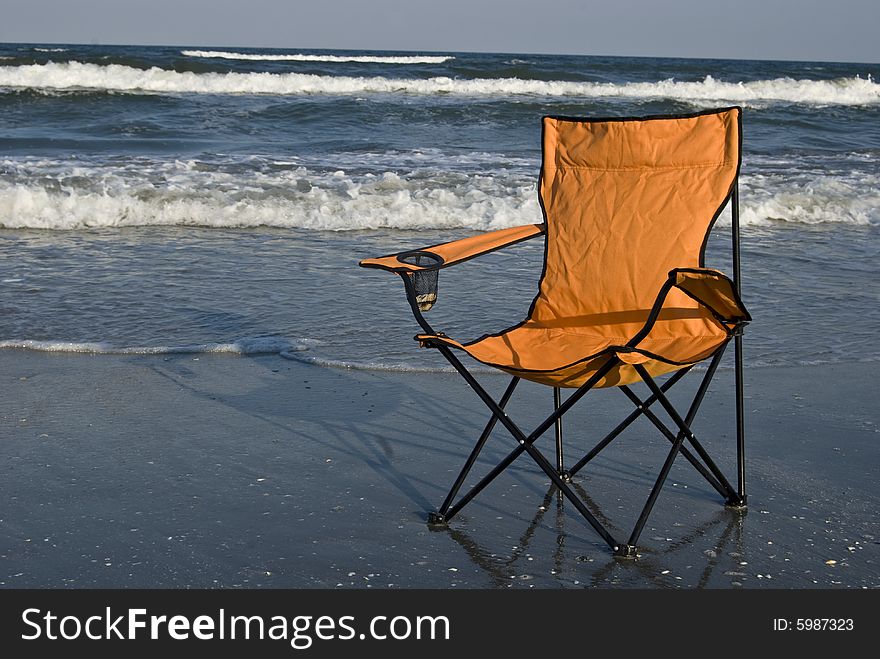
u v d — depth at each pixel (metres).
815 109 18.30
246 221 7.24
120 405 3.57
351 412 3.57
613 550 2.50
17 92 15.30
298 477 2.97
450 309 5.00
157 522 2.63
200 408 3.57
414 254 2.71
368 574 2.39
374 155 10.79
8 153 10.19
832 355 4.29
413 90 19.17
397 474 3.03
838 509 2.77
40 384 3.78
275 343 4.34
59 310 4.81
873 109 18.64
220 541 2.54
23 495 2.79
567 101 18.16
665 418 3.53
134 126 12.88
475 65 25.25
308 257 6.20
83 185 7.96
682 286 2.47
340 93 18.39
